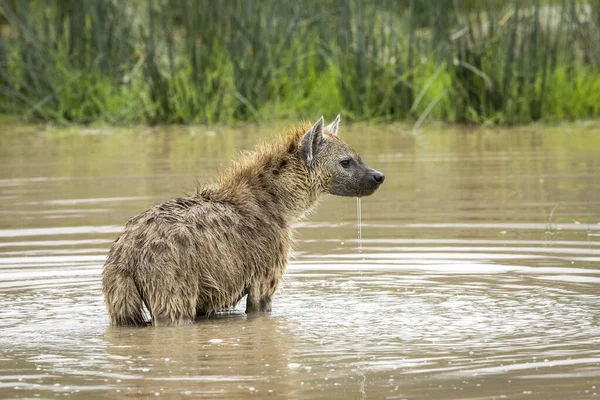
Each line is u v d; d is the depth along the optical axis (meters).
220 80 47.12
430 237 24.33
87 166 35.47
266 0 48.75
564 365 14.54
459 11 51.22
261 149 19.80
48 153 38.97
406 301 18.92
